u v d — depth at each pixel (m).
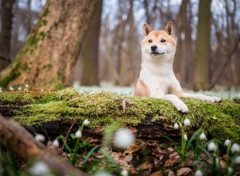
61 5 5.18
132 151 2.30
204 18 10.36
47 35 5.11
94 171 1.95
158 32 3.71
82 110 2.23
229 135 2.41
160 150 2.32
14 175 1.59
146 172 2.07
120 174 1.72
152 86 3.49
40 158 1.52
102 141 2.26
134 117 2.32
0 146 1.78
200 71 10.48
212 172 1.97
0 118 1.56
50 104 2.30
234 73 14.76
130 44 16.95
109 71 32.81
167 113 2.39
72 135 2.03
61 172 1.50
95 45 13.14
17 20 16.52
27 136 1.56
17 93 2.40
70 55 5.39
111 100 2.38
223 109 2.69
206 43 10.38
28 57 5.01
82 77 13.20
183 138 2.16
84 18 5.46
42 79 5.01
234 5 13.58
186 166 2.14
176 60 12.55
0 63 8.42
